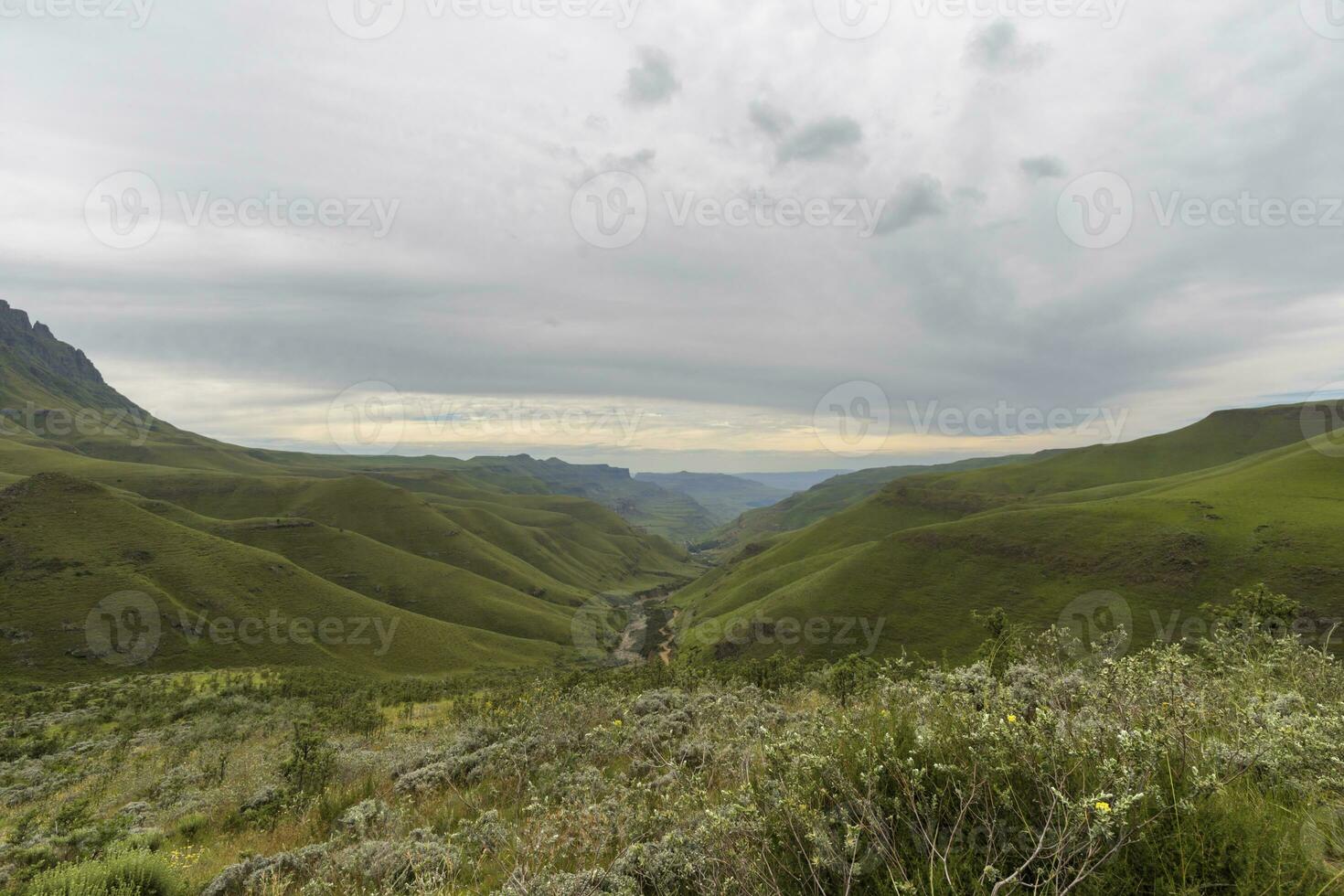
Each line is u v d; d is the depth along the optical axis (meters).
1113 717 3.40
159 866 6.39
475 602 162.38
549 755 8.52
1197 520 90.00
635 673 25.44
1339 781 2.68
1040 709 3.13
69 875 6.04
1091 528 98.56
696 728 8.79
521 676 87.44
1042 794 2.78
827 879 2.89
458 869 5.04
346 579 160.25
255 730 33.53
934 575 102.81
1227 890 2.36
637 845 3.88
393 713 41.81
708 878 3.21
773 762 3.61
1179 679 3.71
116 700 57.50
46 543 112.75
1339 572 69.56
